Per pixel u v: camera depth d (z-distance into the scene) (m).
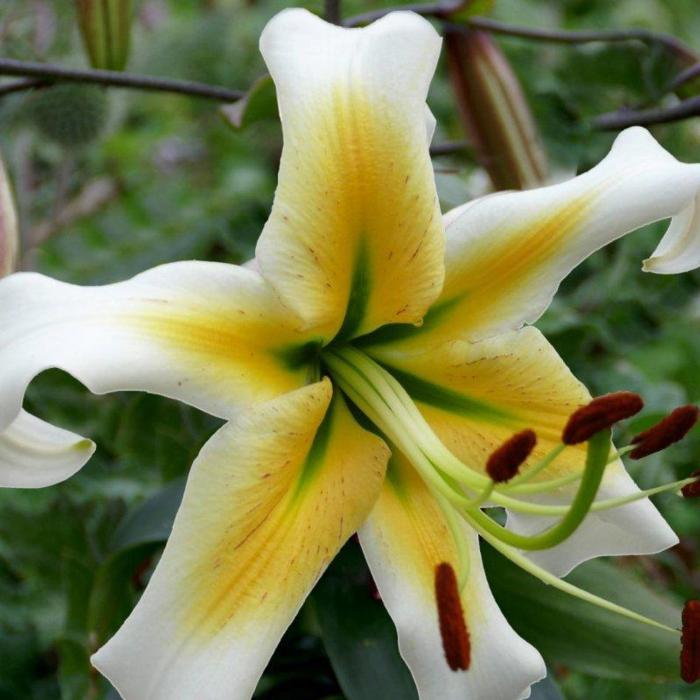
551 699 0.59
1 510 0.69
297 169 0.49
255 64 1.17
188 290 0.49
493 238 0.52
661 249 0.54
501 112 0.72
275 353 0.51
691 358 0.97
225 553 0.48
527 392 0.53
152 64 1.15
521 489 0.51
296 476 0.51
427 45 0.50
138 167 1.19
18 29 0.89
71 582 0.65
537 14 1.17
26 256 0.81
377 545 0.52
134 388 0.48
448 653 0.50
